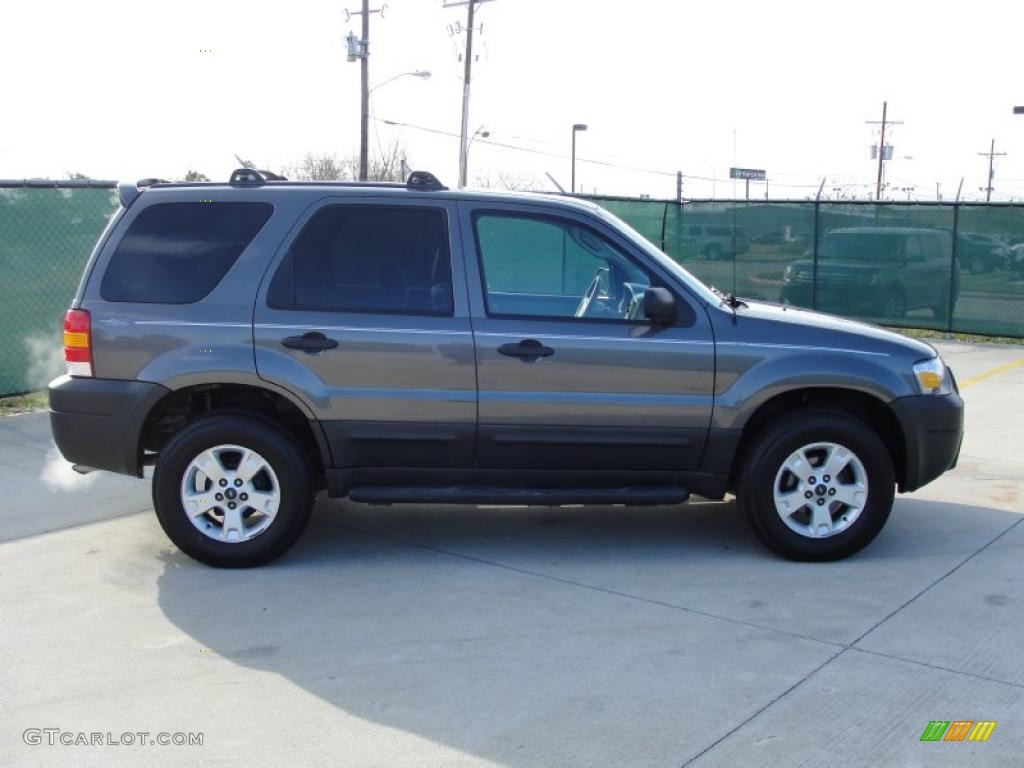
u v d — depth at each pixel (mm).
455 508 6848
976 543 6070
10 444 8375
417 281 5605
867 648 4582
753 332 5633
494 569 5645
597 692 4164
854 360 5629
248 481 5562
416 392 5512
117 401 5488
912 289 16156
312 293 5570
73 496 7016
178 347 5480
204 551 5574
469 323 5539
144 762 3635
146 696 4145
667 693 4152
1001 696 4125
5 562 5730
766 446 5613
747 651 4551
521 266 5777
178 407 5781
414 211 5676
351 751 3709
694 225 18266
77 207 10328
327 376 5500
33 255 10047
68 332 5559
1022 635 4723
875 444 5621
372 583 5422
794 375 5570
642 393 5559
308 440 5812
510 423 5547
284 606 5102
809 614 4980
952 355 13867
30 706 4059
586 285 5832
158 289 5566
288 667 4410
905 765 3607
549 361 5508
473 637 4723
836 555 5719
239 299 5535
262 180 5832
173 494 5535
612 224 5746
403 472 5660
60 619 4930
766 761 3629
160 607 5086
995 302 15430
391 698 4121
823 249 16984
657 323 5582
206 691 4188
